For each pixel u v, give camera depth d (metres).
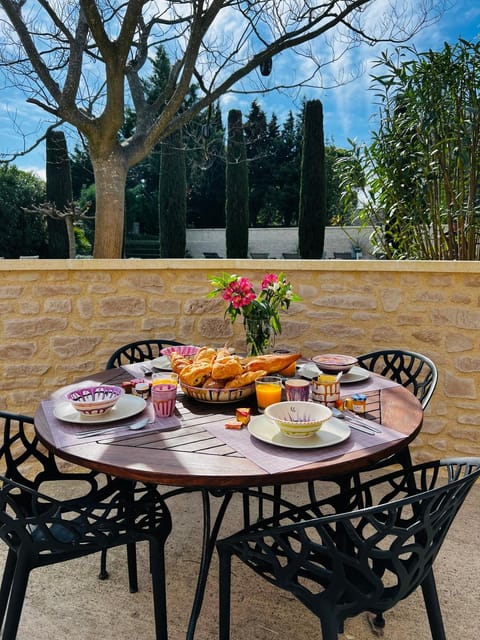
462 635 1.65
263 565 1.29
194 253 16.88
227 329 3.10
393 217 3.92
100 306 2.99
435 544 1.25
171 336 3.08
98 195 4.50
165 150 10.50
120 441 1.37
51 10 4.02
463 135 3.30
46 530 1.35
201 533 2.29
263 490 2.70
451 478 1.38
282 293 2.06
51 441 1.37
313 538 2.20
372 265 2.88
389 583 1.91
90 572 2.02
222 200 19.80
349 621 1.72
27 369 2.90
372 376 2.09
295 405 1.49
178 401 1.75
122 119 4.20
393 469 2.96
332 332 3.03
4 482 1.28
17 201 13.56
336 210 14.76
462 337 2.79
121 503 1.52
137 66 4.93
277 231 15.82
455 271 2.74
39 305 2.90
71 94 4.03
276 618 1.74
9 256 13.61
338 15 4.41
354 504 1.69
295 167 19.23
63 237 11.66
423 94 3.41
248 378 1.66
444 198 3.52
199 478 1.15
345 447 1.31
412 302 2.87
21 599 1.34
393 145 3.73
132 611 1.78
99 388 1.69
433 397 2.87
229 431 1.44
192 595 1.86
